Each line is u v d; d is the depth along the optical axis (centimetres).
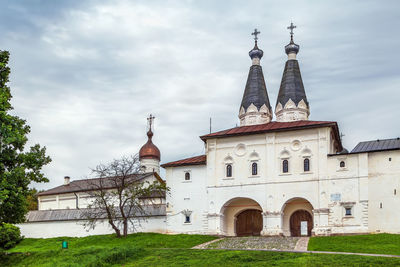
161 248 5244
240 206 6662
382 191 5831
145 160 9650
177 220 6650
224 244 5359
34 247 6369
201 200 6600
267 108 7275
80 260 4709
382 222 5750
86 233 7012
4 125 4528
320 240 5247
